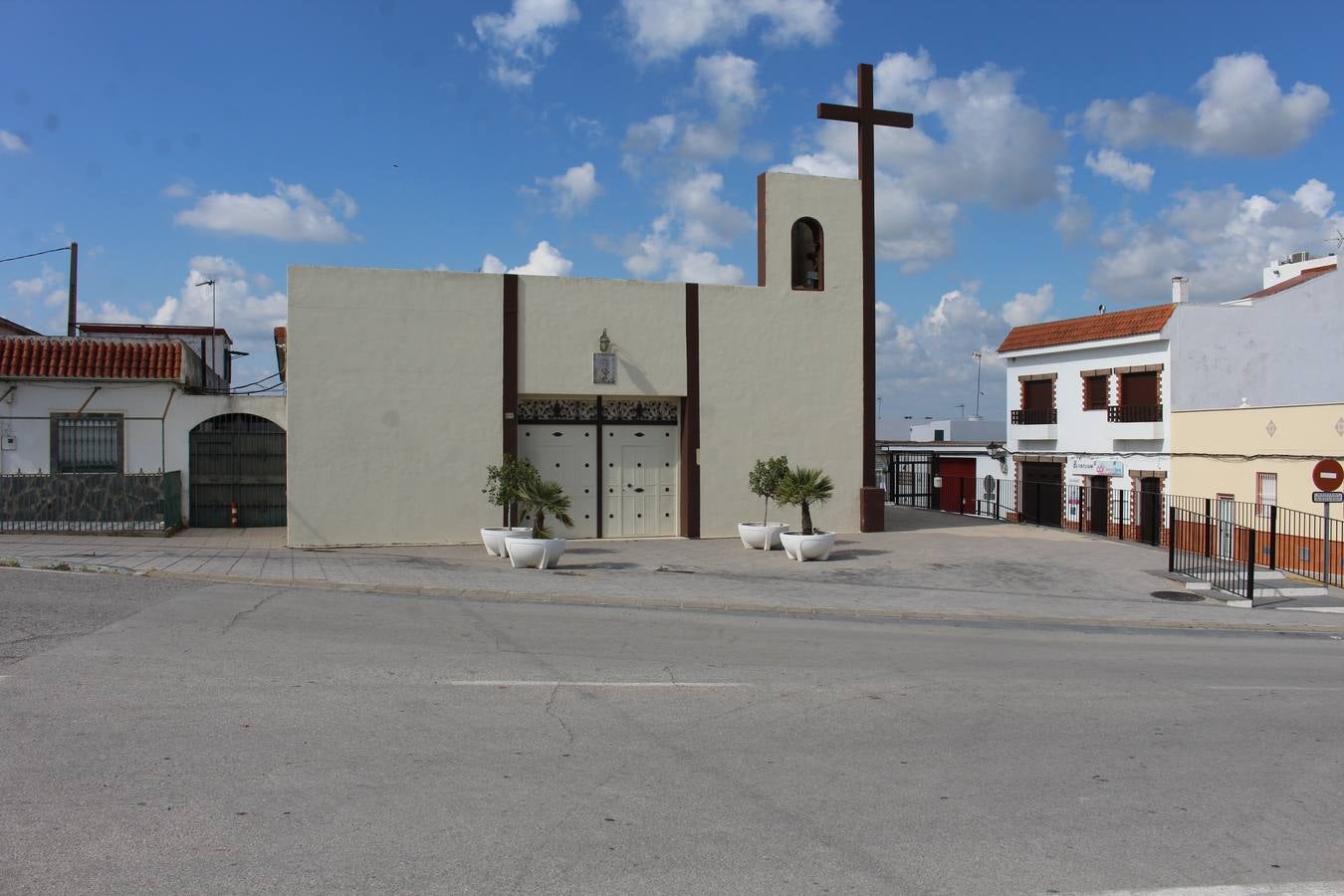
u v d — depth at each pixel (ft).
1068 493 124.67
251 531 73.51
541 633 35.55
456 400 64.95
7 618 33.42
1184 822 18.03
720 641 35.63
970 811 18.25
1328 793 19.98
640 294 68.80
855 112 74.18
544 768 19.92
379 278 63.72
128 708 23.26
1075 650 37.17
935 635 39.58
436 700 25.02
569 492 69.00
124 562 49.24
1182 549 69.05
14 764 19.19
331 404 62.80
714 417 70.44
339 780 18.76
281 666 28.22
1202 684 30.91
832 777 20.02
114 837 15.75
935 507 110.63
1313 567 70.23
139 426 75.25
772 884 14.76
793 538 59.98
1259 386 111.75
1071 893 14.83
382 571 50.26
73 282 108.99
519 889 14.29
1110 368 118.93
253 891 13.98
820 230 73.41
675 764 20.51
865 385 74.33
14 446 73.10
